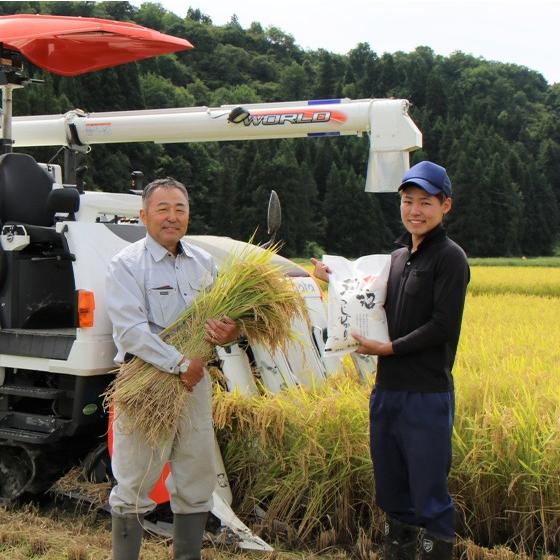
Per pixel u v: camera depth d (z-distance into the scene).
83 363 4.61
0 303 5.11
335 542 4.30
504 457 4.16
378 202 71.00
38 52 6.22
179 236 3.57
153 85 57.00
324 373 5.52
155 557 4.07
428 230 3.48
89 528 4.54
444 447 3.42
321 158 78.56
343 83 101.25
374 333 3.54
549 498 4.09
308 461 4.40
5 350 4.97
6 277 5.09
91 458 4.80
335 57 112.62
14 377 5.14
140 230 5.23
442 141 92.44
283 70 98.19
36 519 4.64
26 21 5.39
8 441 4.89
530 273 29.58
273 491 4.55
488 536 4.25
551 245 88.38
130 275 3.47
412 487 3.44
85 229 4.84
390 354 3.45
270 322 3.56
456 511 4.27
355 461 4.42
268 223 5.02
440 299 3.38
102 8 69.88
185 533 3.62
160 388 3.34
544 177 91.75
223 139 6.97
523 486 4.14
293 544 4.31
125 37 5.94
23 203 5.34
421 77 104.38
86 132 7.34
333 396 4.49
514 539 4.16
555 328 9.70
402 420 3.47
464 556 4.04
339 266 3.69
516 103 119.81
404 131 6.25
